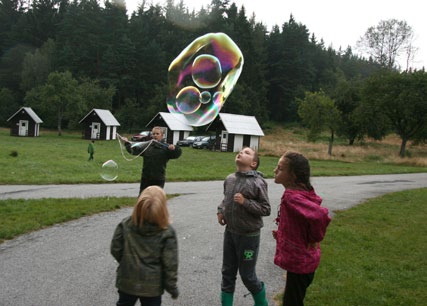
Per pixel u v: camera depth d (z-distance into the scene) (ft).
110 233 23.25
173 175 56.24
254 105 232.53
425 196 46.44
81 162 68.44
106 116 171.42
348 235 25.52
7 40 270.46
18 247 19.89
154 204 10.43
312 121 124.26
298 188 11.30
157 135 23.02
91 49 242.78
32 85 233.35
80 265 17.69
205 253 20.43
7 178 45.32
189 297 14.88
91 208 29.14
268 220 29.94
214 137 149.28
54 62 242.17
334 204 38.75
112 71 234.79
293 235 10.93
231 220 12.96
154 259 10.48
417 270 19.04
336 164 96.12
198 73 26.58
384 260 20.61
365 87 143.84
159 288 10.52
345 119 165.89
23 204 29.35
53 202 30.71
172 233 10.73
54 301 13.94
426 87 129.29
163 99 214.90
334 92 180.34
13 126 163.94
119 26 250.78
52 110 183.62
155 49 240.53
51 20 284.61
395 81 135.03
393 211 35.65
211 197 38.45
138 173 57.31
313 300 15.01
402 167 95.76
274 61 277.03
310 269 11.03
